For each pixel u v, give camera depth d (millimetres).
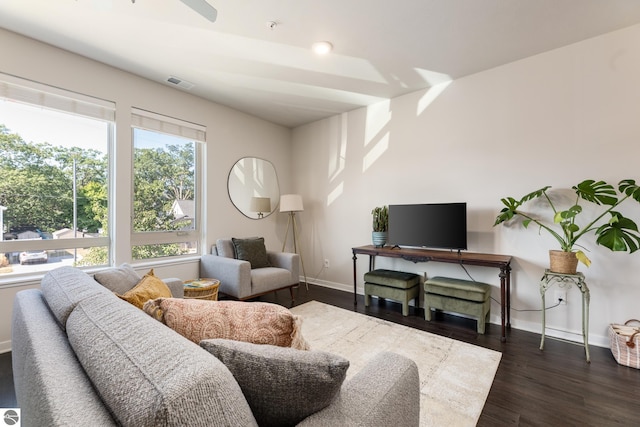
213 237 3775
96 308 889
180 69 2906
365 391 815
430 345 2389
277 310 923
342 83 3230
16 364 1228
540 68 2645
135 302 1386
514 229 2803
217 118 3814
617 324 2305
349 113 4109
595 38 2395
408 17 2139
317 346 2365
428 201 3350
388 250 3234
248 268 3154
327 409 720
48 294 1203
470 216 3061
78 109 2646
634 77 2254
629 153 2277
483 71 2957
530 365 2076
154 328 701
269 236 4535
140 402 484
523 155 2744
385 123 3723
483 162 2973
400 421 854
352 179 4082
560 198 2562
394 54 2639
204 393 507
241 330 891
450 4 2002
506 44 2492
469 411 1602
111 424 521
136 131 3117
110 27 2244
